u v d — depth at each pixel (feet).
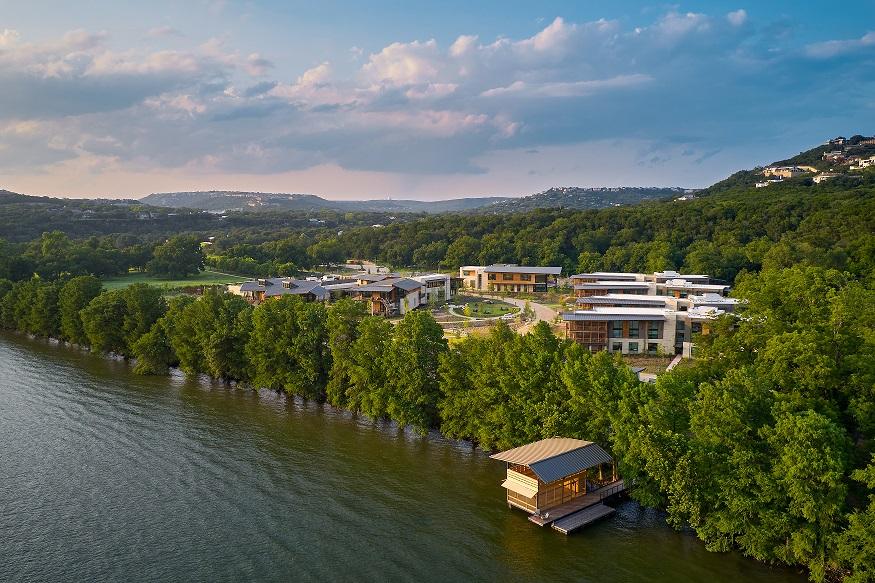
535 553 181.47
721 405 177.06
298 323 319.88
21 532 196.03
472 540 189.37
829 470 151.84
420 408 269.03
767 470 168.35
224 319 355.97
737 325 246.06
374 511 207.92
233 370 351.25
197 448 262.06
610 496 211.00
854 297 228.43
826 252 536.01
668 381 199.21
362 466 244.01
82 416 301.63
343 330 306.76
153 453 256.32
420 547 186.19
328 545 187.62
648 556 178.19
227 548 186.39
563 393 224.33
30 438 272.51
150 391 346.74
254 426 289.53
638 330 407.44
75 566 177.88
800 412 167.63
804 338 187.73
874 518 143.84
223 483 229.04
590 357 226.99
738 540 171.73
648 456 183.11
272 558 180.86
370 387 279.69
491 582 168.55
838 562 153.99
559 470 192.85
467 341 273.33
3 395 334.44
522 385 228.84
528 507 200.95
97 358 427.74
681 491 177.17
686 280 578.25
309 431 283.18
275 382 328.29
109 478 233.35
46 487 226.17
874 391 172.14
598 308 460.14
